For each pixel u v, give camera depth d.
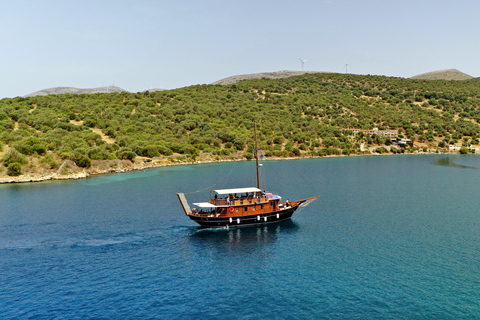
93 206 82.25
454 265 46.62
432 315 35.16
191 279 44.19
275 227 65.44
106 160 153.25
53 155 139.50
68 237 59.75
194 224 67.31
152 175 139.50
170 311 36.97
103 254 52.41
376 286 41.19
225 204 65.12
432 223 66.50
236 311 36.75
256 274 45.28
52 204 84.62
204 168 164.50
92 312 36.88
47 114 193.75
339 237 59.00
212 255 51.91
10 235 60.56
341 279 43.19
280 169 159.88
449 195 94.56
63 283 43.25
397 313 35.59
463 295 38.81
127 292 41.03
